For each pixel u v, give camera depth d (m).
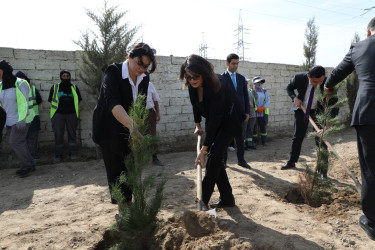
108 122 2.71
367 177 2.61
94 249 2.62
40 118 6.98
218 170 3.02
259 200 3.61
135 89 2.75
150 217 2.18
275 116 10.44
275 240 2.48
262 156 6.80
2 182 5.03
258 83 8.08
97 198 3.96
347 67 2.86
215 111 2.75
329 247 2.47
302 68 11.19
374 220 2.63
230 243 2.36
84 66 6.88
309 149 7.52
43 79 6.96
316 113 4.70
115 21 6.77
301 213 3.25
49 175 5.41
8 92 5.04
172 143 8.41
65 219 3.22
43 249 2.57
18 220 3.26
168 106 8.37
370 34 2.82
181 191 4.04
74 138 6.64
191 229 2.54
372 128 2.50
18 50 6.70
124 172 2.67
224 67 9.34
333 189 3.75
